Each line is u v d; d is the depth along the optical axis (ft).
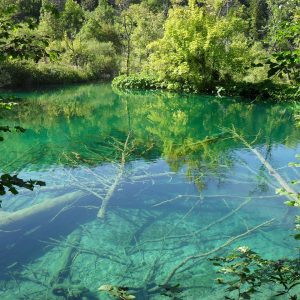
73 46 139.54
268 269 8.78
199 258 18.62
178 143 43.57
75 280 16.94
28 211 23.17
